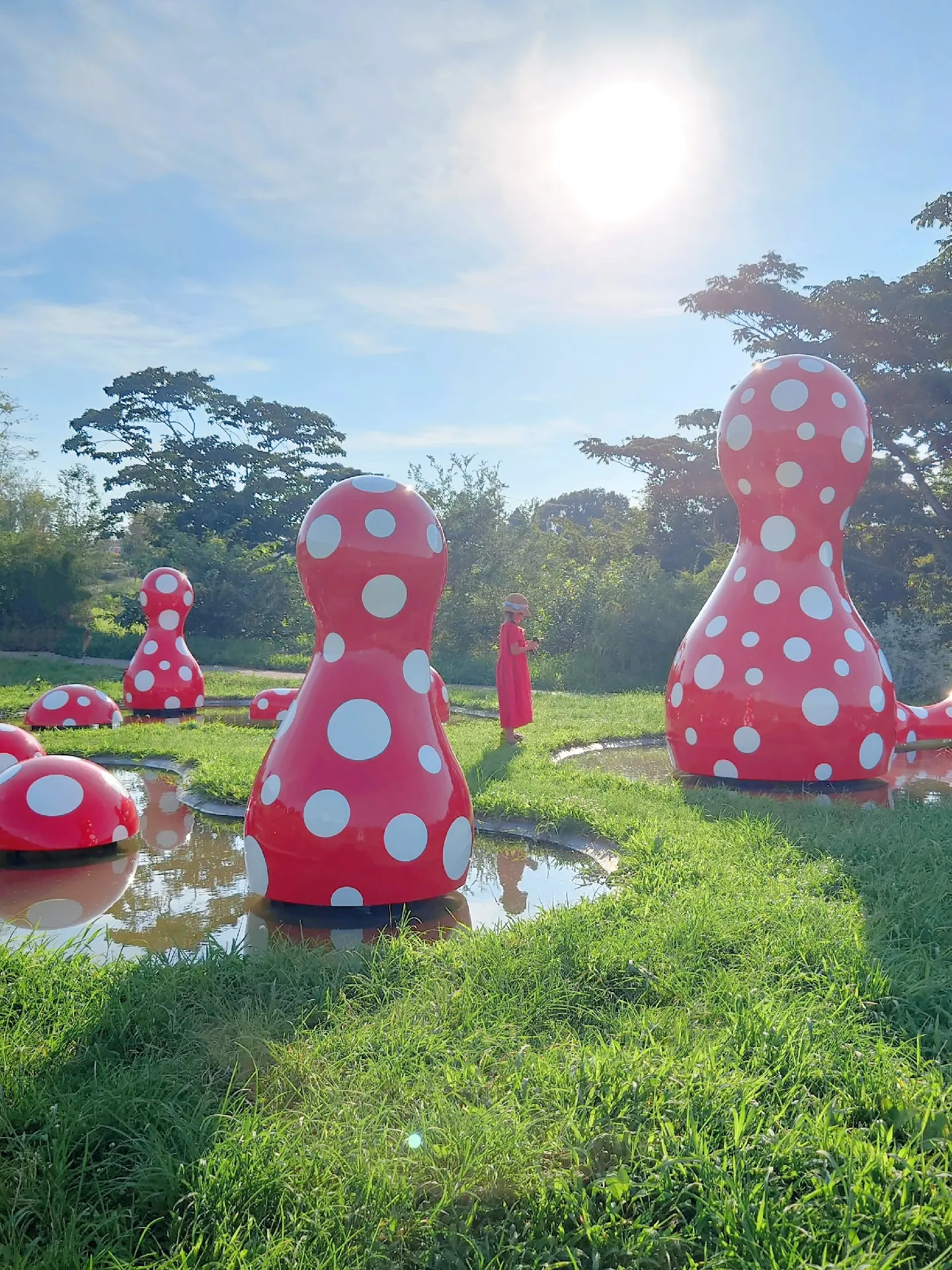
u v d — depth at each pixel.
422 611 5.04
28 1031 3.32
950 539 24.41
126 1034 3.29
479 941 4.13
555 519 47.56
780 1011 3.42
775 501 7.96
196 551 34.00
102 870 5.59
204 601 33.19
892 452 24.59
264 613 33.56
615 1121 2.75
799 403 7.81
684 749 8.32
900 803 7.23
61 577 29.73
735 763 7.92
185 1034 3.29
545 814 6.64
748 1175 2.53
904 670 17.81
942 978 3.74
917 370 23.61
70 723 11.70
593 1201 2.47
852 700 7.71
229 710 14.99
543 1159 2.63
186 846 6.13
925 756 9.89
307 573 5.02
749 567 8.16
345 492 5.05
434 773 4.90
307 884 4.73
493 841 6.45
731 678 7.90
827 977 3.79
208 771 7.83
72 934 4.54
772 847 5.66
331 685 4.91
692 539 35.59
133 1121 2.75
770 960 3.94
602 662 20.98
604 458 36.03
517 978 3.75
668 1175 2.51
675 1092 2.87
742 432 8.02
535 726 11.89
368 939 4.49
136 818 6.22
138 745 9.54
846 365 24.50
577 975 3.81
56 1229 2.36
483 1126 2.69
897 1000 3.56
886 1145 2.64
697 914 4.37
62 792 5.82
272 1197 2.45
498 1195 2.50
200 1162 2.51
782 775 7.80
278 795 4.80
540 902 5.12
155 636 14.11
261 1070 3.06
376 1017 3.42
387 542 4.86
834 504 7.95
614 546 34.38
